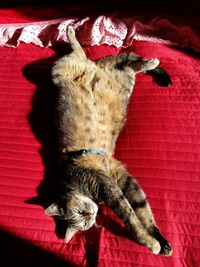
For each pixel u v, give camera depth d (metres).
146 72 0.65
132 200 0.54
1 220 0.55
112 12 0.75
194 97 0.62
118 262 0.50
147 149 0.58
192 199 0.53
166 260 0.50
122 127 0.62
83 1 0.80
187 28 0.70
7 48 0.75
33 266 0.52
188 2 0.74
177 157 0.56
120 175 0.56
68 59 0.65
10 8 0.82
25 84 0.69
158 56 0.68
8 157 0.61
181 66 0.66
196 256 0.49
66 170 0.58
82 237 0.54
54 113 0.63
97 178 0.55
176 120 0.60
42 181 0.59
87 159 0.58
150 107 0.62
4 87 0.69
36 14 0.80
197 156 0.56
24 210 0.56
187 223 0.51
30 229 0.54
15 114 0.66
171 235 0.51
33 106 0.67
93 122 0.61
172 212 0.52
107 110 0.62
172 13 0.74
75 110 0.61
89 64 0.64
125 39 0.71
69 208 0.54
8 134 0.64
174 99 0.62
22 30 0.75
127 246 0.51
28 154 0.62
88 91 0.63
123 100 0.63
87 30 0.73
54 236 0.54
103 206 0.57
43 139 0.63
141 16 0.73
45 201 0.57
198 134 0.58
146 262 0.50
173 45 0.70
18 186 0.59
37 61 0.72
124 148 0.60
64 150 0.60
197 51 0.69
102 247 0.52
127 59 0.64
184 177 0.55
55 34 0.74
